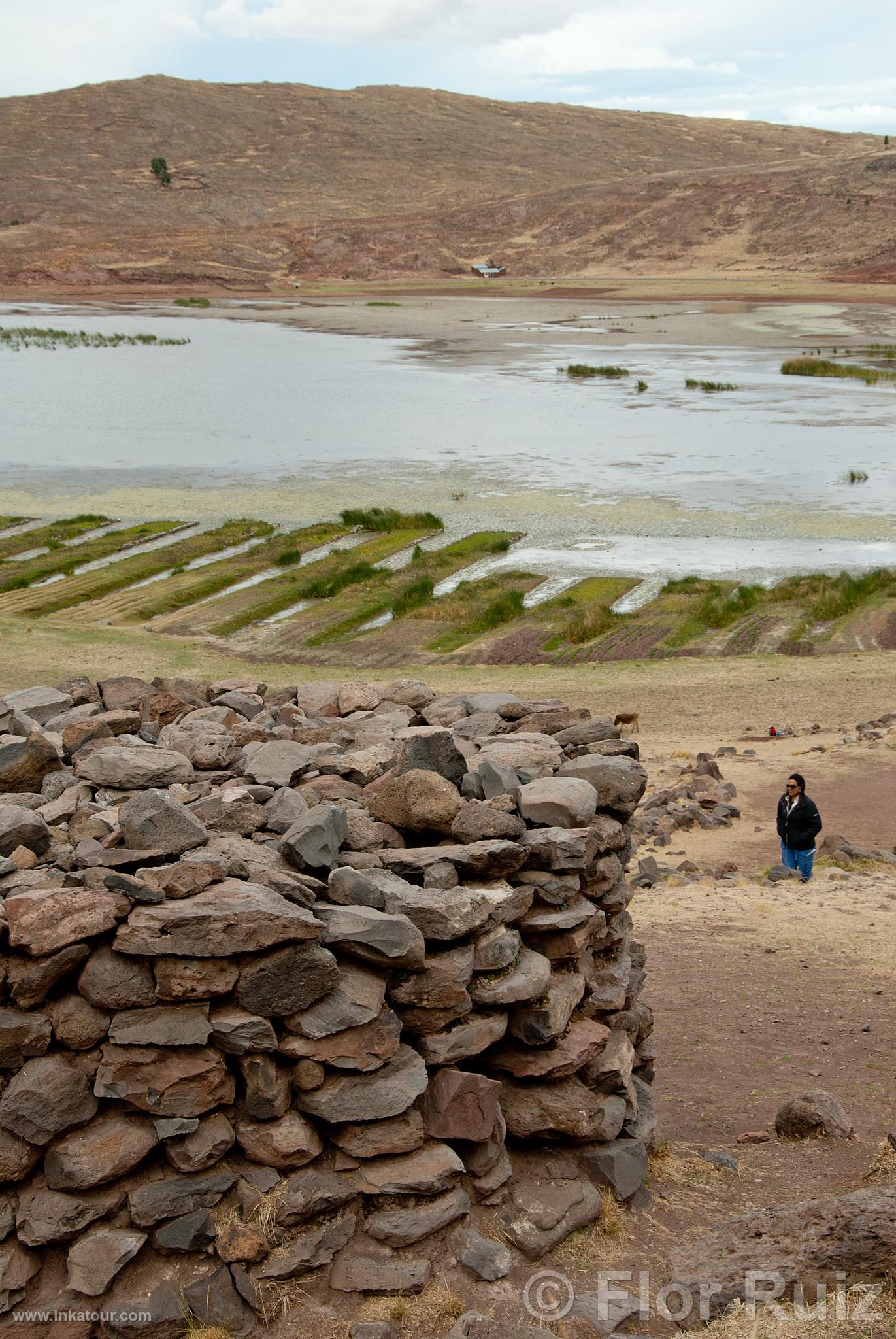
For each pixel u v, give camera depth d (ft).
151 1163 16.30
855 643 104.88
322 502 166.81
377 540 145.79
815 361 292.20
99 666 97.04
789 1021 31.78
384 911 17.93
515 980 18.79
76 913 16.17
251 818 20.38
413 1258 16.81
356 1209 17.19
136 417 238.48
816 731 77.97
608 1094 20.72
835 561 134.62
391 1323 15.89
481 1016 18.62
